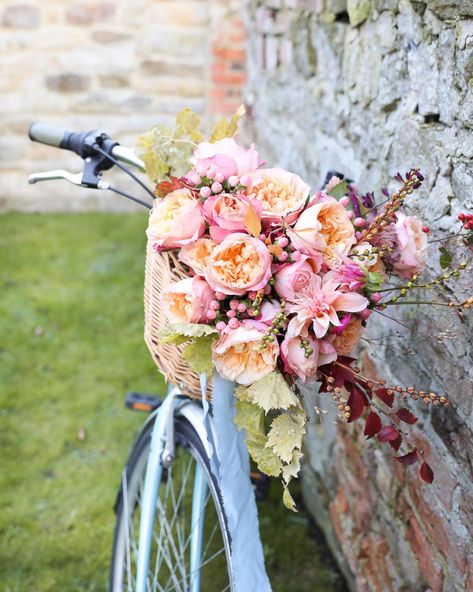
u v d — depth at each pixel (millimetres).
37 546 2473
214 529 1895
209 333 1222
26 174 5348
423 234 1325
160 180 1535
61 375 3332
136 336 3627
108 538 2512
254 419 1264
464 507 1537
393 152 1830
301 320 1180
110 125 5355
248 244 1202
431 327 1625
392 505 1937
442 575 1670
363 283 1221
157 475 1783
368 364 2039
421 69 1668
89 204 5438
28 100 5227
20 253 4508
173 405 1777
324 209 1243
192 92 5355
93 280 4176
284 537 2539
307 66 2639
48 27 5109
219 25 5105
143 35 5191
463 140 1490
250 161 1321
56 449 2895
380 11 1863
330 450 2453
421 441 1725
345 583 2361
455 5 1484
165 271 1364
